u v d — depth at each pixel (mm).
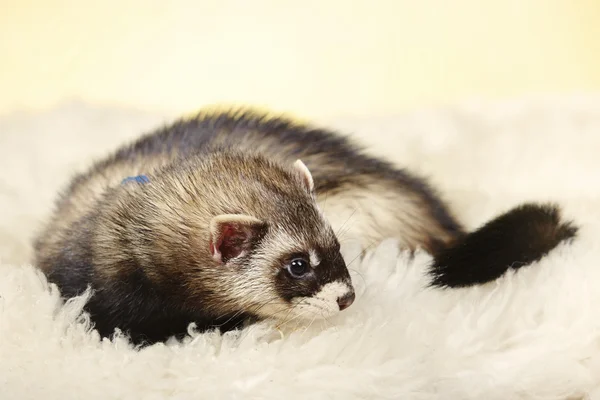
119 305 571
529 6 1289
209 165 588
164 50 1181
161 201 576
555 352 535
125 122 870
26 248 667
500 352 537
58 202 666
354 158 698
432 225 666
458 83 1151
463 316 554
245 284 562
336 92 1120
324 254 561
